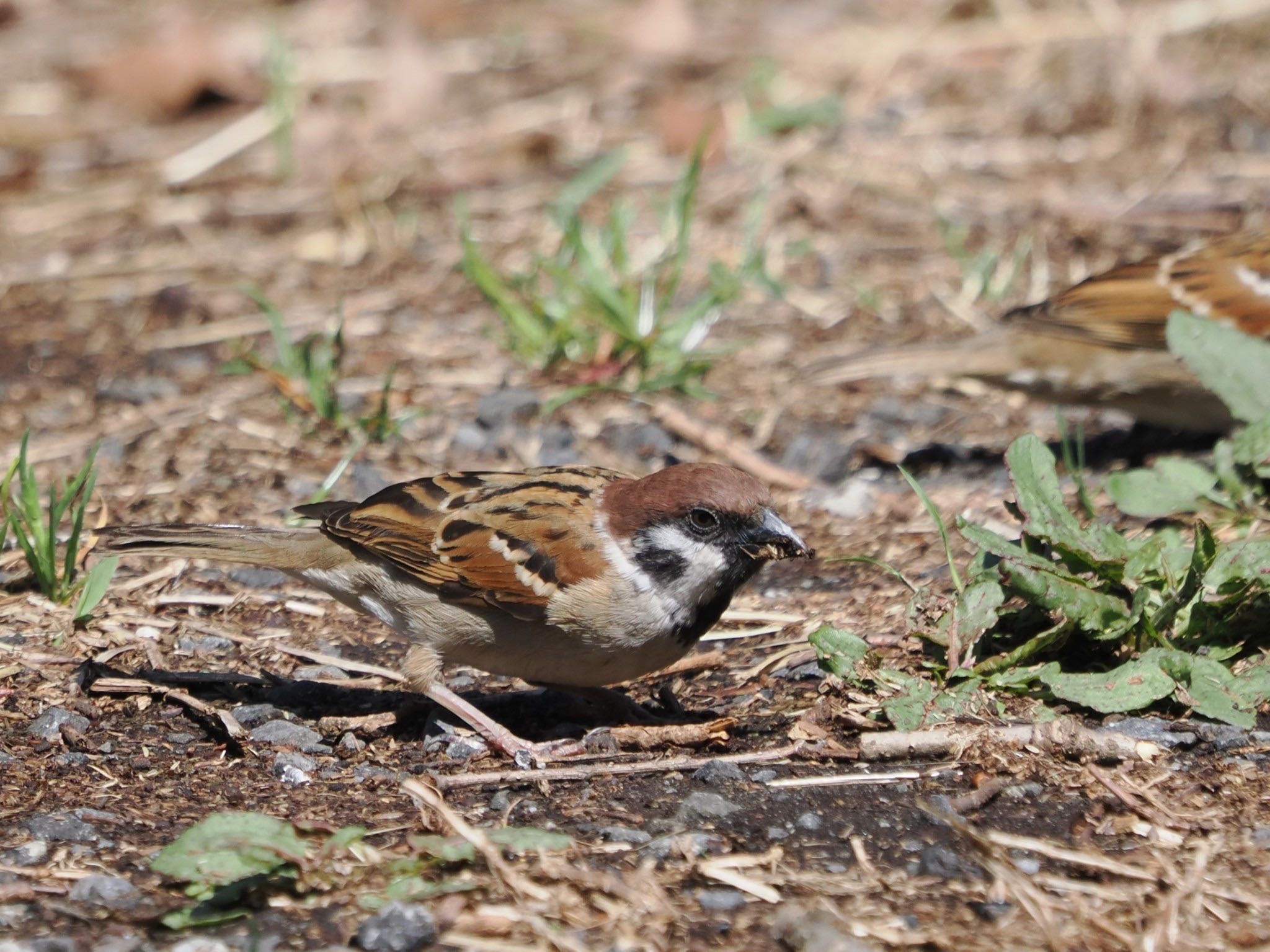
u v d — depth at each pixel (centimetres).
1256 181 1600
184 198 1667
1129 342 1123
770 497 777
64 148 1770
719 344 1373
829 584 980
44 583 945
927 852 661
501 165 1711
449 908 621
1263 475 928
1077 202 1587
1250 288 1098
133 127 1831
